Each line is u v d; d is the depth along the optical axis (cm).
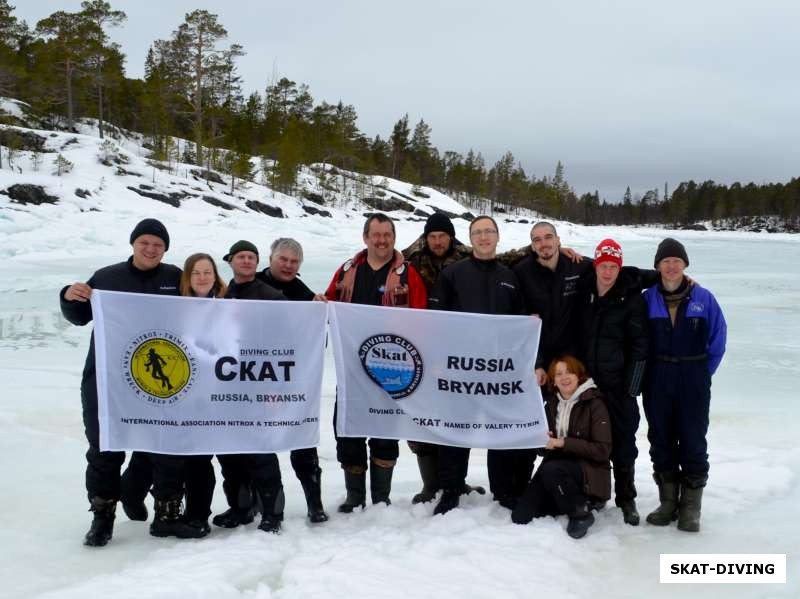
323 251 3319
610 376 391
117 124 6612
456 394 396
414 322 393
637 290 386
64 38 5534
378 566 313
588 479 371
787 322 1466
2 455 513
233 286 389
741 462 529
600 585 311
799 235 10969
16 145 3947
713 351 383
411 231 4694
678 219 14750
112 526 358
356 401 396
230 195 4534
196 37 5594
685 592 305
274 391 373
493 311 401
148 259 365
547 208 11281
